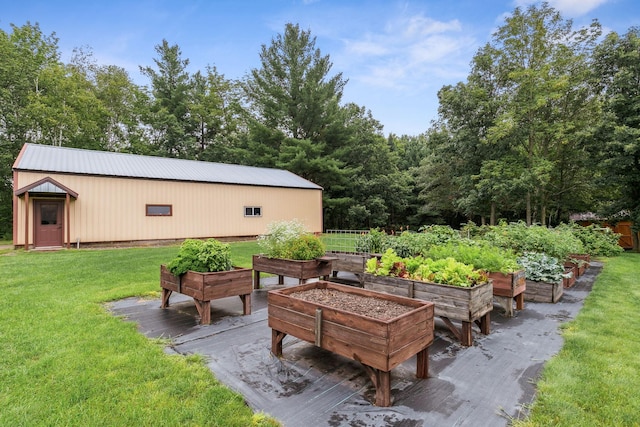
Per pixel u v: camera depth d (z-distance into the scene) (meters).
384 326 2.32
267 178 17.39
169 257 9.01
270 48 23.03
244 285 4.44
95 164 12.41
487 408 2.31
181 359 3.02
